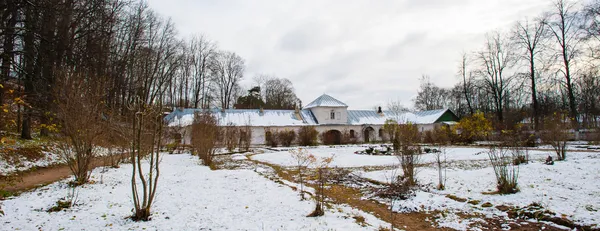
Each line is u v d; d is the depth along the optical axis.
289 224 6.05
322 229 5.76
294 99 73.12
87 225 5.94
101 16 20.30
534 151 21.69
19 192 9.63
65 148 10.62
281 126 44.50
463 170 13.65
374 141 45.66
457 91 55.56
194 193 9.00
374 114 52.06
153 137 6.56
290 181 11.85
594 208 6.72
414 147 11.35
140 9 32.62
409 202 8.30
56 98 11.65
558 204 7.17
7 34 14.96
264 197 8.46
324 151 28.34
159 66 38.03
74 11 17.42
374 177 12.49
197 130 21.97
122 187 9.98
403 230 6.18
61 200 7.73
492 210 7.32
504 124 29.58
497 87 40.03
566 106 40.50
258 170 15.54
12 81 15.59
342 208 7.62
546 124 16.64
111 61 23.75
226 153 27.42
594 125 32.16
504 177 8.72
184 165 17.33
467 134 33.97
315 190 9.78
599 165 11.70
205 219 6.37
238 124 42.91
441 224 6.67
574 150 21.39
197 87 51.81
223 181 11.16
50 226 5.88
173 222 6.15
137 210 6.29
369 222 6.43
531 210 6.92
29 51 16.22
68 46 17.56
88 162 10.59
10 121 8.54
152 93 35.91
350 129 48.28
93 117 10.80
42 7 15.41
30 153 16.11
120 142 15.36
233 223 6.10
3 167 13.49
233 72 57.31
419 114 54.22
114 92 24.28
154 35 37.81
